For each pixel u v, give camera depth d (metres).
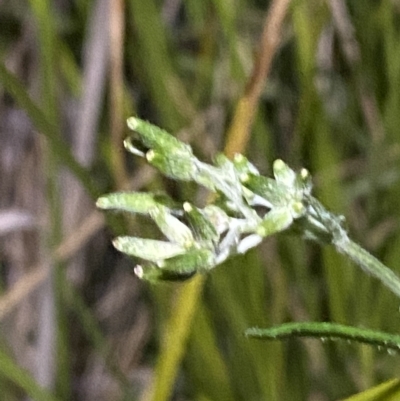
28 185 0.30
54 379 0.24
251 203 0.09
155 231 0.18
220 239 0.09
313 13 0.21
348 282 0.22
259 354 0.20
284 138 0.26
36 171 0.30
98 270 0.32
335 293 0.21
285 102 0.26
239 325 0.21
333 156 0.23
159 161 0.09
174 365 0.17
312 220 0.09
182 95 0.23
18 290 0.24
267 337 0.09
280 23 0.17
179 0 0.28
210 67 0.25
